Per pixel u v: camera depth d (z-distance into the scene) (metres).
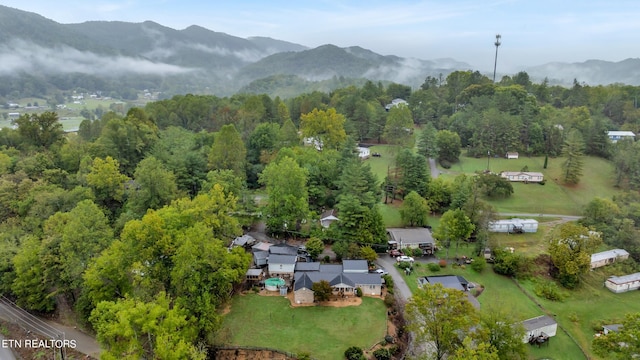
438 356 45.31
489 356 39.03
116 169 86.31
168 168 93.75
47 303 57.44
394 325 58.41
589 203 92.62
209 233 57.09
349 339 54.94
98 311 44.56
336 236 78.88
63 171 87.38
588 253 71.25
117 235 71.75
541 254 79.69
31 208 71.56
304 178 84.38
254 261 73.25
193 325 49.09
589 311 66.06
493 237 82.38
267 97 162.12
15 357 50.56
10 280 58.00
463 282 69.06
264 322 57.81
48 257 56.31
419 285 68.19
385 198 102.56
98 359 49.44
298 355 50.97
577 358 55.94
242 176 101.50
